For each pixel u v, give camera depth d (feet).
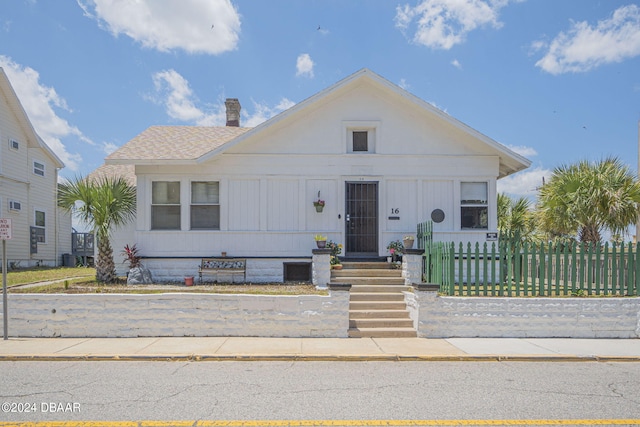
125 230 50.80
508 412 17.87
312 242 45.11
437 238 45.03
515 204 67.00
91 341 29.73
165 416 17.31
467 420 17.04
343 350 27.37
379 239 44.98
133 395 19.62
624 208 43.80
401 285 38.88
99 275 41.93
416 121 45.80
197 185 45.47
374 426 16.51
